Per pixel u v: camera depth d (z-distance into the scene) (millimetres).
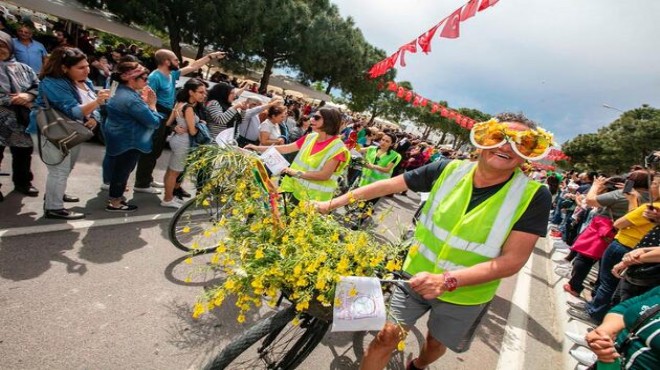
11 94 3488
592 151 46812
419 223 2064
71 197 3916
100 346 2191
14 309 2271
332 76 24891
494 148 1685
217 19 16016
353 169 7113
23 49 5922
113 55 11031
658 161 3139
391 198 9477
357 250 1645
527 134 1598
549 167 11039
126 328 2383
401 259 1870
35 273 2643
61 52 3143
